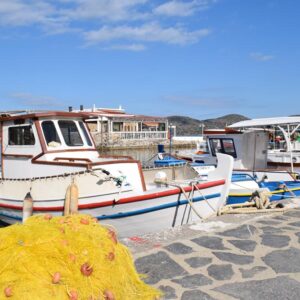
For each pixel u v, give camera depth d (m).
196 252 5.51
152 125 57.81
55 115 10.07
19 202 9.22
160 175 9.31
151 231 8.36
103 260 3.08
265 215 7.75
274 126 16.14
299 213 7.89
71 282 2.85
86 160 9.05
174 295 4.27
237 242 5.92
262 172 14.62
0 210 9.90
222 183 9.25
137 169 8.59
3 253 2.91
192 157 17.95
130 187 8.09
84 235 3.16
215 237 6.16
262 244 5.83
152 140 52.44
